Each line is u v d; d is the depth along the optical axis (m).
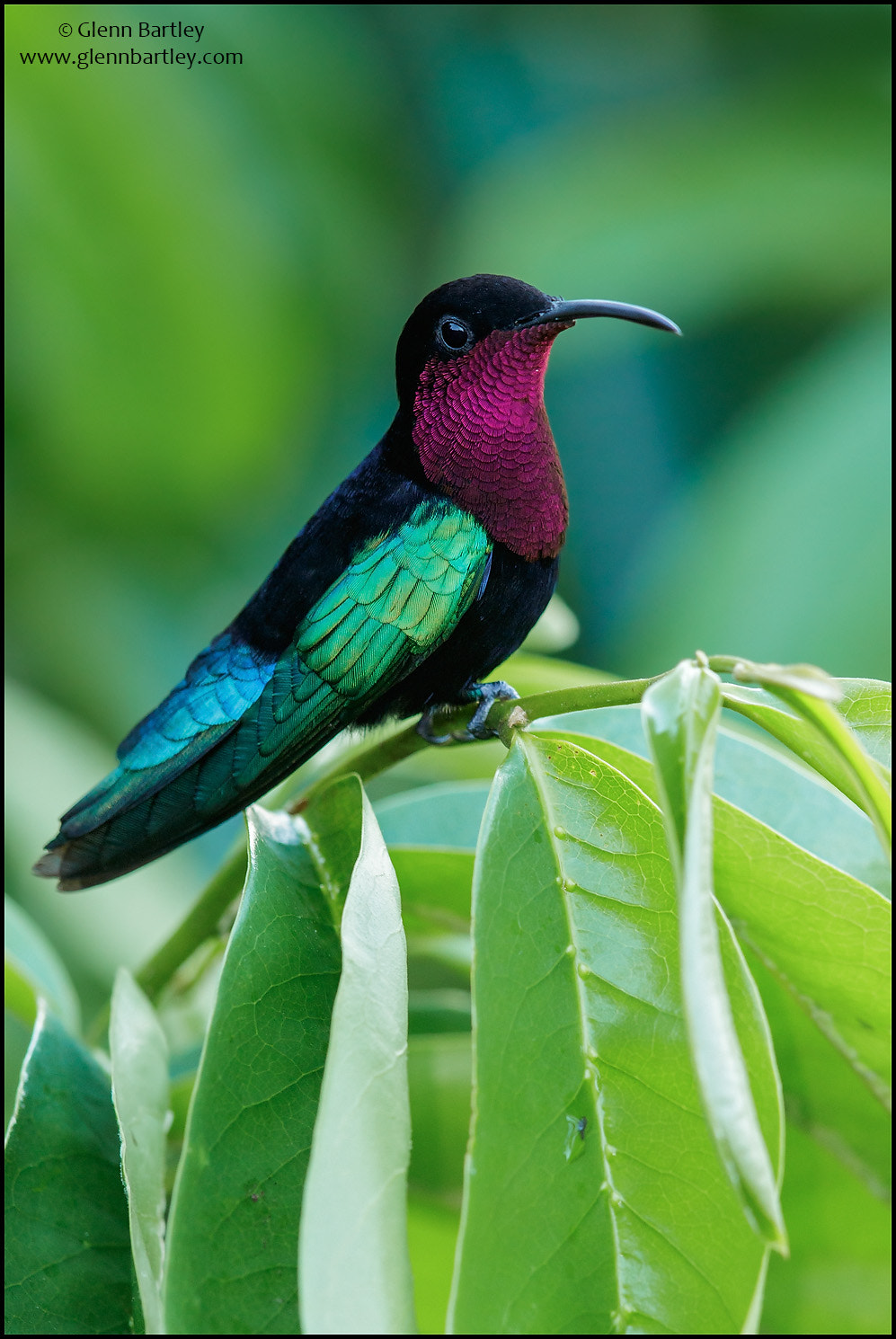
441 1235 5.25
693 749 3.03
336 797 4.44
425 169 11.87
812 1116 4.92
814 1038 4.75
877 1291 5.21
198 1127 3.34
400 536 5.61
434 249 11.69
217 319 9.79
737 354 11.67
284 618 5.48
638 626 9.52
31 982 5.43
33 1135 4.07
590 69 12.47
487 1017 3.26
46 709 9.27
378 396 11.82
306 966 3.78
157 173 9.40
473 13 12.31
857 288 10.05
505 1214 3.06
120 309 9.64
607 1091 3.38
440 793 5.81
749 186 10.14
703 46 12.00
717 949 2.74
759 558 8.73
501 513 5.76
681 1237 3.19
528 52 12.40
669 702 3.14
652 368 12.01
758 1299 3.04
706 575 8.86
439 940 5.55
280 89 10.26
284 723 5.29
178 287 9.64
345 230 10.67
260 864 3.94
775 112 10.50
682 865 2.87
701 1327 3.07
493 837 3.62
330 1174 2.82
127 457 10.09
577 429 12.33
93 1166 4.09
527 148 12.09
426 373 5.89
